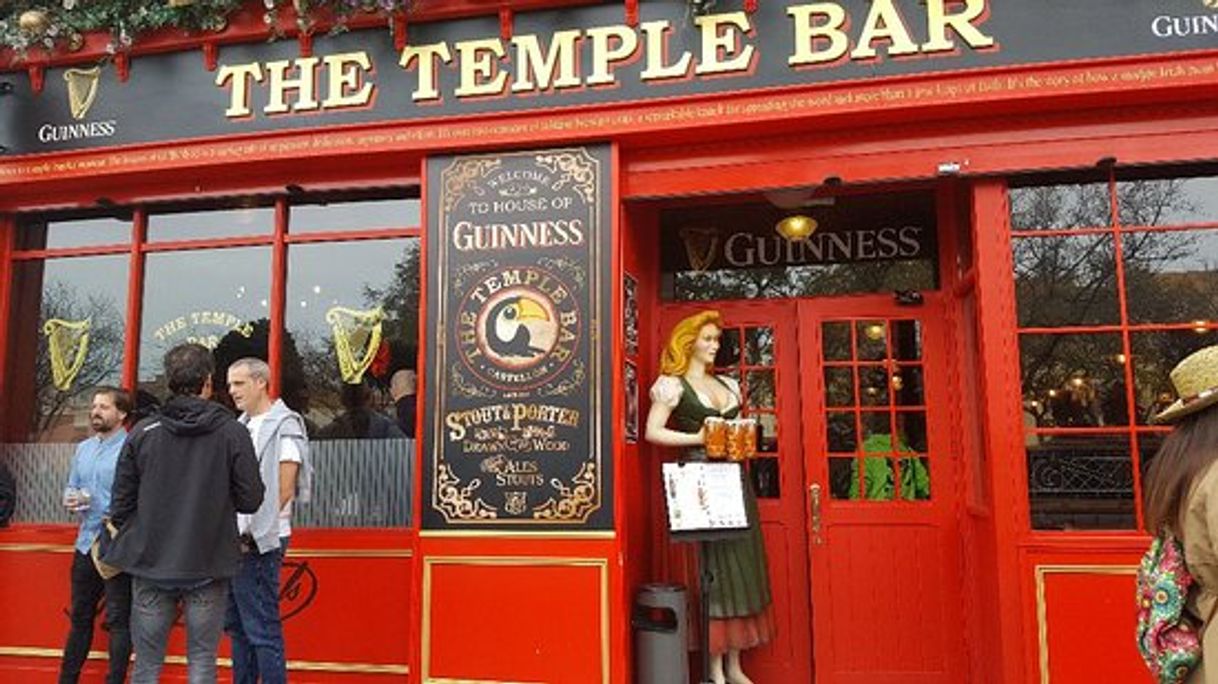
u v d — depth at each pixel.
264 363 4.91
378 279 5.60
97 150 5.59
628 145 5.05
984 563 4.96
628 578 4.86
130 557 3.88
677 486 4.70
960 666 5.16
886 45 4.68
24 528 5.73
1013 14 4.57
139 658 3.93
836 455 5.48
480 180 5.11
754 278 5.73
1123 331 4.60
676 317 5.72
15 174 5.71
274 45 5.42
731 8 4.86
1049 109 4.62
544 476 4.84
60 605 5.62
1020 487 4.54
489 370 4.96
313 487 5.48
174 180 5.71
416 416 5.20
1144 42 4.44
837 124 4.81
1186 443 2.53
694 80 4.87
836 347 5.56
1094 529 4.50
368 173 5.47
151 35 5.55
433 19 5.20
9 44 5.65
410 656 4.85
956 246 5.36
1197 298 4.57
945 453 5.36
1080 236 4.70
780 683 5.34
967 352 5.28
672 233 5.85
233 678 4.86
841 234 5.65
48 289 6.00
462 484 4.91
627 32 4.97
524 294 4.98
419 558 4.91
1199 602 2.49
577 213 4.98
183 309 5.80
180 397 4.07
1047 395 4.62
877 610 5.29
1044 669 4.40
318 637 5.31
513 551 4.83
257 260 5.75
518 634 4.77
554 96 5.02
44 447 5.87
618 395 4.83
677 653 4.75
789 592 5.43
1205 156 4.50
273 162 5.39
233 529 4.04
